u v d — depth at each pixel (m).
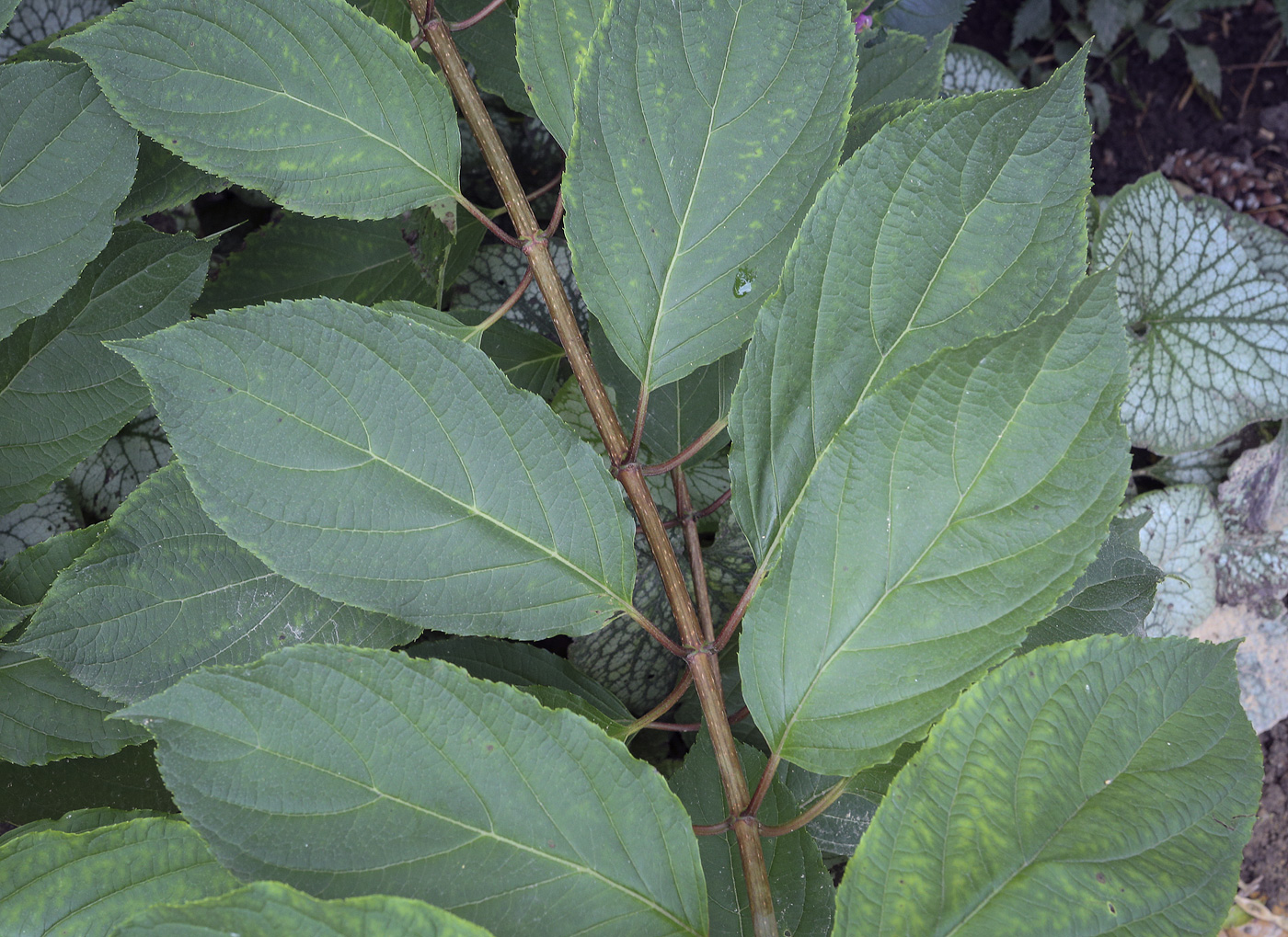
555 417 0.43
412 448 0.42
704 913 0.40
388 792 0.39
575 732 0.39
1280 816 0.85
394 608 0.42
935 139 0.41
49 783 0.50
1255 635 0.84
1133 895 0.37
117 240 0.48
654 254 0.44
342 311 0.41
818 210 0.42
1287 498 0.84
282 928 0.35
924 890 0.38
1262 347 0.84
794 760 0.41
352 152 0.45
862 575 0.40
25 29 0.62
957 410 0.39
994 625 0.39
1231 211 0.88
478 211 0.46
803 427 0.43
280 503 0.41
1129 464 0.39
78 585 0.44
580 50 0.46
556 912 0.39
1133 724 0.38
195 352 0.40
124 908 0.41
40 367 0.48
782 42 0.43
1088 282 0.38
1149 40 1.00
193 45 0.43
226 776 0.38
